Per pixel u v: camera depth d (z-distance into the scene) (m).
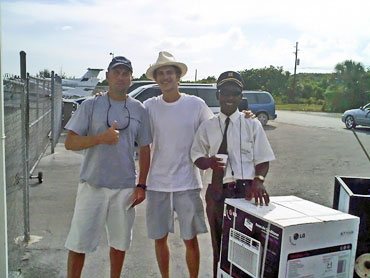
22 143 3.77
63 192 5.77
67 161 8.22
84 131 2.68
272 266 1.98
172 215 3.00
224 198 2.68
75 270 2.75
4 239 2.21
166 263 3.07
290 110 36.88
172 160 2.89
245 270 2.17
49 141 10.24
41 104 7.79
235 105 2.66
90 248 2.70
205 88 12.59
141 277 3.21
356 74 34.22
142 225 4.51
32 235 4.05
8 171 3.17
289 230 1.92
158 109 2.92
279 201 2.45
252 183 2.49
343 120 17.19
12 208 3.24
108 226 2.80
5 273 2.22
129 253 3.69
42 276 3.15
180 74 2.95
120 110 2.70
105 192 2.69
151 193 2.96
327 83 43.62
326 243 2.03
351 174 7.86
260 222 2.07
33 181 6.40
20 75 4.32
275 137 13.96
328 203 5.67
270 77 46.91
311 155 10.20
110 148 2.64
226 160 2.63
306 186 6.79
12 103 3.44
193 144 2.84
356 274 2.40
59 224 4.40
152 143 2.97
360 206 2.39
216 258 2.76
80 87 30.75
